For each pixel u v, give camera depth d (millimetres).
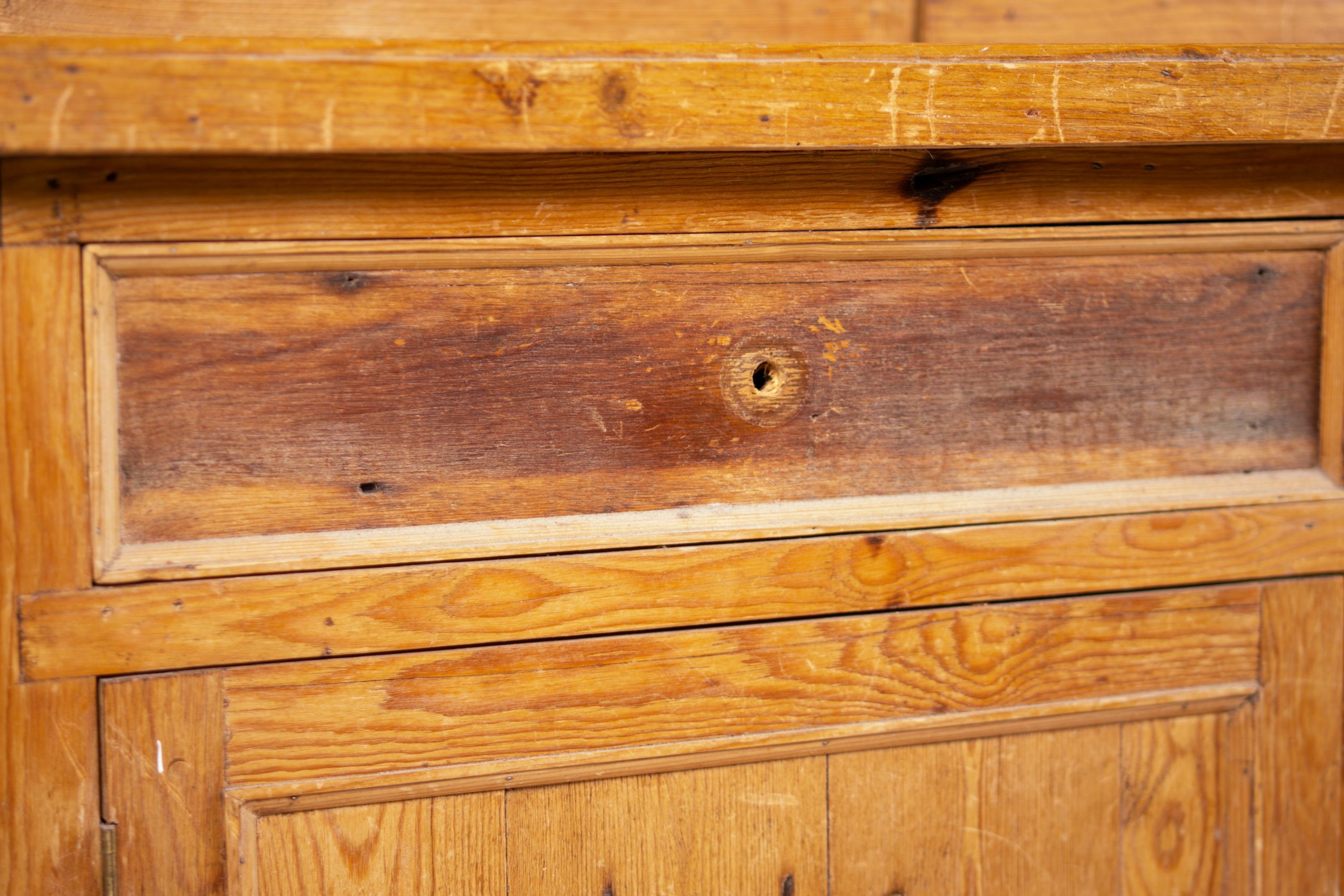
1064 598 1029
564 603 985
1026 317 1015
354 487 968
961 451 1015
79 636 949
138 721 957
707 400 992
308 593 965
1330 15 1141
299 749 970
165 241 943
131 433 952
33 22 1009
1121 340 1025
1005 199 1002
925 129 958
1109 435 1028
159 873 961
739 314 991
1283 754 1058
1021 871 1039
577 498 985
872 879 1025
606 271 979
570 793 997
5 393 938
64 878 954
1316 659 1059
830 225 989
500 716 984
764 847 1015
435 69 924
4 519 942
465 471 976
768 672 1004
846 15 1104
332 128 919
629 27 1083
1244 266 1033
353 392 965
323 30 1048
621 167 970
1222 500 1035
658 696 996
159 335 950
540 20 1072
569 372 980
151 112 908
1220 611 1045
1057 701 1032
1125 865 1049
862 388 1004
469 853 989
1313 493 1044
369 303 964
